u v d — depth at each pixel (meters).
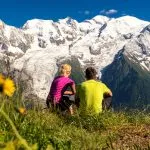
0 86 2.95
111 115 12.64
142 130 11.24
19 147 2.79
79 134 8.93
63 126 9.98
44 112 10.58
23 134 6.58
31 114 8.59
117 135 10.37
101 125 11.55
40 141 6.55
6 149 2.68
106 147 7.80
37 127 7.18
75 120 11.83
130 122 12.34
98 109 14.71
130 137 10.07
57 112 12.41
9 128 6.40
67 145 6.78
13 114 6.63
